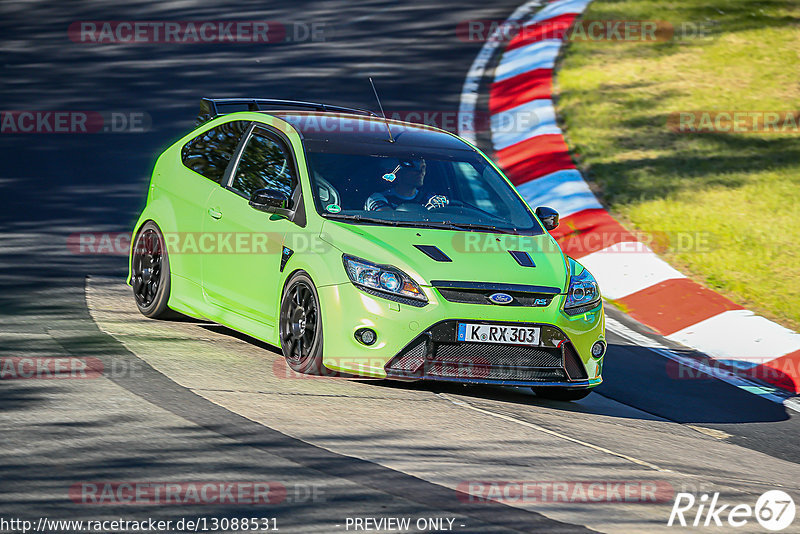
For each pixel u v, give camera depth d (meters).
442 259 24.95
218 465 19.00
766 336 33.84
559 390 26.61
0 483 17.53
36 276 32.53
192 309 28.44
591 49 66.00
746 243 41.00
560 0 79.69
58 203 41.06
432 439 21.59
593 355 25.94
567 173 47.69
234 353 26.72
